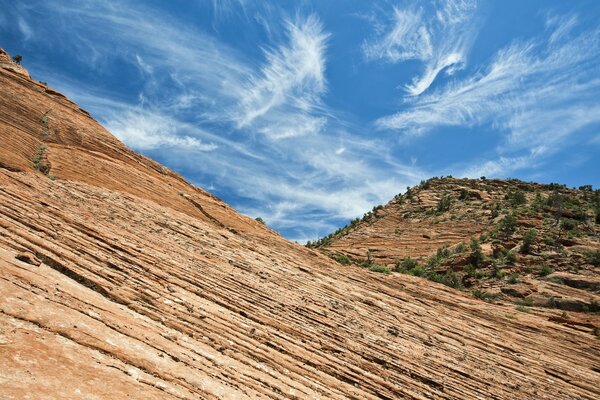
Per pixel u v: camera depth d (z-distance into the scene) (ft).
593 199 387.34
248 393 29.43
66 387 17.89
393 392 48.11
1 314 21.29
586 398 74.54
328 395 38.99
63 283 30.94
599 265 215.31
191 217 97.40
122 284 39.55
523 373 77.10
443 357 68.49
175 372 25.73
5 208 43.39
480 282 210.59
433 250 306.55
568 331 116.67
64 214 52.06
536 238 260.62
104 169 97.96
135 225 69.00
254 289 61.87
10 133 84.23
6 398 15.26
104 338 24.82
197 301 46.01
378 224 405.39
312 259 108.78
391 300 94.68
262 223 133.08
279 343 46.32
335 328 60.44
